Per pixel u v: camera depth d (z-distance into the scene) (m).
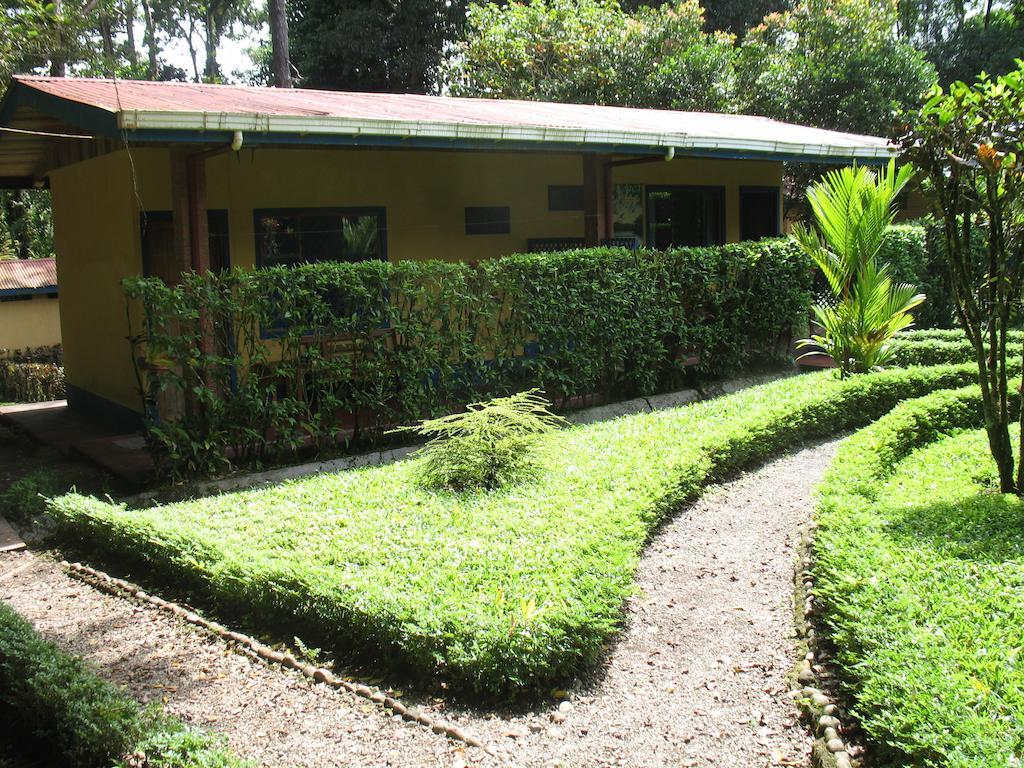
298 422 8.25
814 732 3.81
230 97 9.27
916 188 6.45
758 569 5.57
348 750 3.77
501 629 4.23
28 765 3.85
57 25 17.12
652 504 6.08
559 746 3.82
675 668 4.46
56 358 19.36
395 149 10.40
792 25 23.70
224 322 7.76
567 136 9.76
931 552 4.75
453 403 9.16
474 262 9.45
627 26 23.53
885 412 9.29
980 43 27.58
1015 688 3.32
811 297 12.41
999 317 6.02
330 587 4.75
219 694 4.27
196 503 6.64
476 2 27.19
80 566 6.11
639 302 10.38
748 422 7.89
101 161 9.73
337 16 27.17
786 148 12.38
